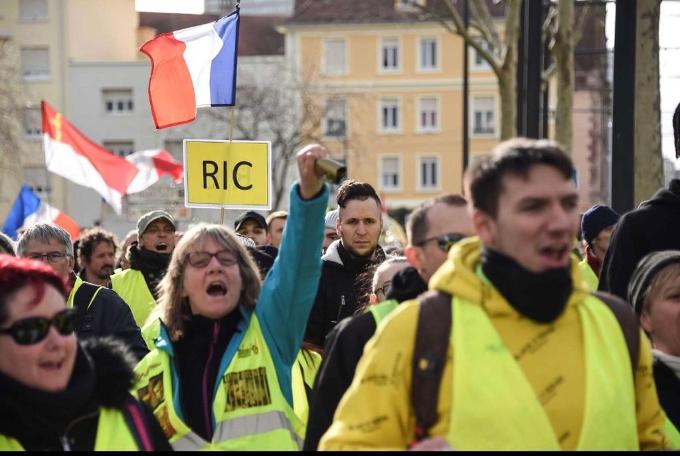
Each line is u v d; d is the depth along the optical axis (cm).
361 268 736
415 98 6456
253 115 5412
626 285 584
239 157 859
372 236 734
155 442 434
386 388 363
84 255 970
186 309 543
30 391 398
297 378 633
